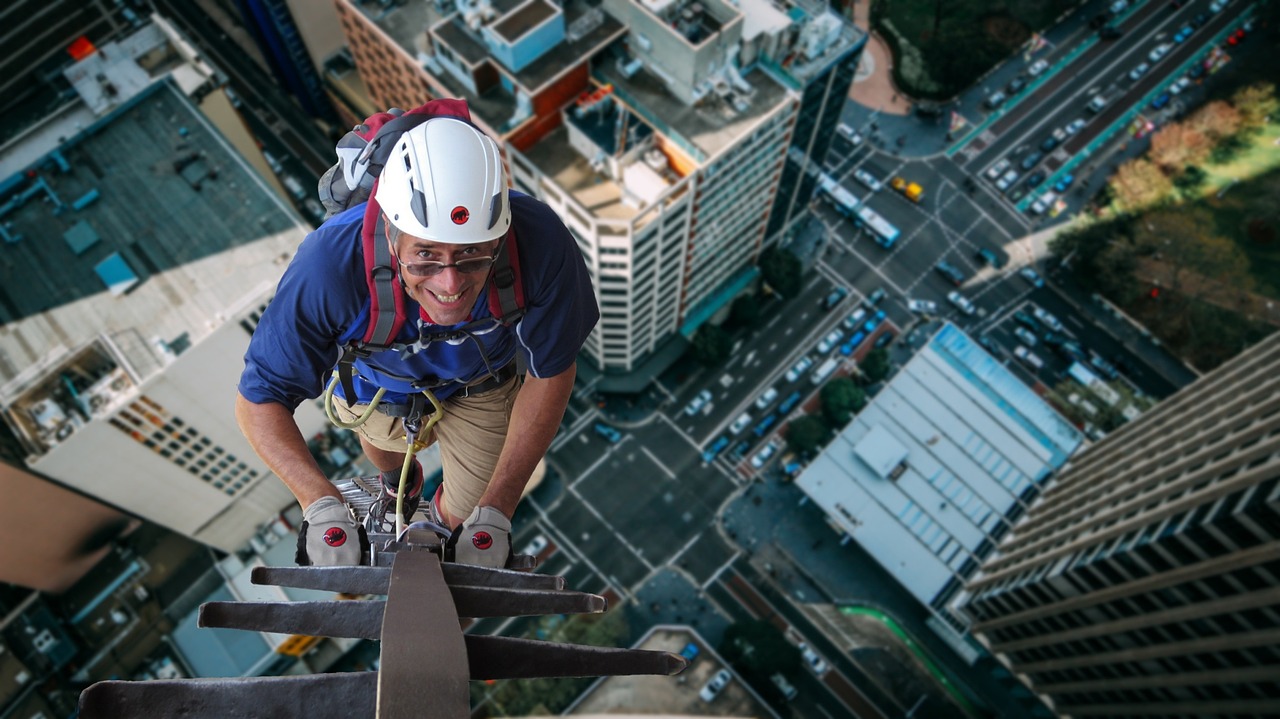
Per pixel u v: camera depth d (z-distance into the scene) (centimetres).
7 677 8800
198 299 7488
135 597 9194
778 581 10419
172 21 13188
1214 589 6325
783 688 9756
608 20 8088
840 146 12925
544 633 9838
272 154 12644
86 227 7762
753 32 7969
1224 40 13662
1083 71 13475
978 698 9944
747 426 11100
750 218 9900
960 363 10588
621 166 7988
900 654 10125
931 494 10044
